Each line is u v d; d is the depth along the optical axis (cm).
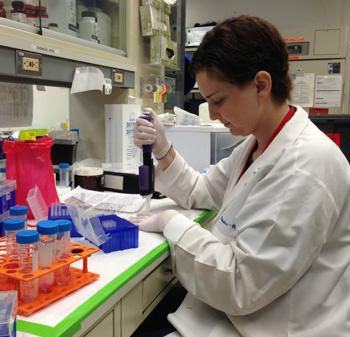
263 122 105
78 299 75
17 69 116
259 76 95
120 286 82
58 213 113
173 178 142
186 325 102
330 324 89
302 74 376
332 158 93
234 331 98
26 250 74
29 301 72
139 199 150
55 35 134
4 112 157
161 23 204
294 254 86
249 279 89
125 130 177
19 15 123
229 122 103
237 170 124
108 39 181
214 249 99
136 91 200
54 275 79
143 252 101
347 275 95
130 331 93
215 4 469
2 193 110
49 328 65
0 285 76
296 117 104
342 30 358
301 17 440
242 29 94
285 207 88
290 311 92
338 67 365
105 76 162
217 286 94
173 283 120
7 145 125
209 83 96
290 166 92
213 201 143
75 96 199
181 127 196
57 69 134
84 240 107
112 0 180
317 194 88
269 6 450
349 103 393
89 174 162
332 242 96
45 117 222
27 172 124
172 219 109
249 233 92
